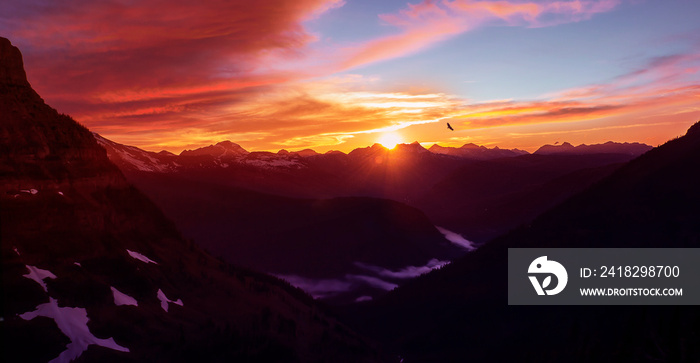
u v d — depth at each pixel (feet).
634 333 347.56
